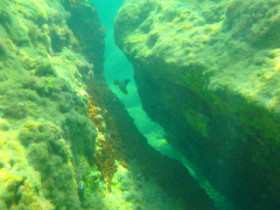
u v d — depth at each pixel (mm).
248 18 3426
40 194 2057
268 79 2738
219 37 3814
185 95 4527
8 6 4324
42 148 2469
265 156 3086
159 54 4594
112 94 8281
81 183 3180
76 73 6047
